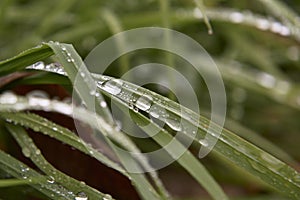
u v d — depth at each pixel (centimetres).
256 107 48
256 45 50
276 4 42
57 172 34
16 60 35
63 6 46
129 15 47
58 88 39
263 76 46
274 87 46
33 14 48
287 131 48
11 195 36
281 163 34
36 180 34
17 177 34
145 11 50
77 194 34
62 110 38
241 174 44
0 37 47
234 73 46
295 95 46
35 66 36
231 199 44
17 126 36
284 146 47
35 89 39
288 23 42
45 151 38
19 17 48
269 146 44
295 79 51
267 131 48
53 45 34
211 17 46
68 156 38
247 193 46
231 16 46
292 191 34
